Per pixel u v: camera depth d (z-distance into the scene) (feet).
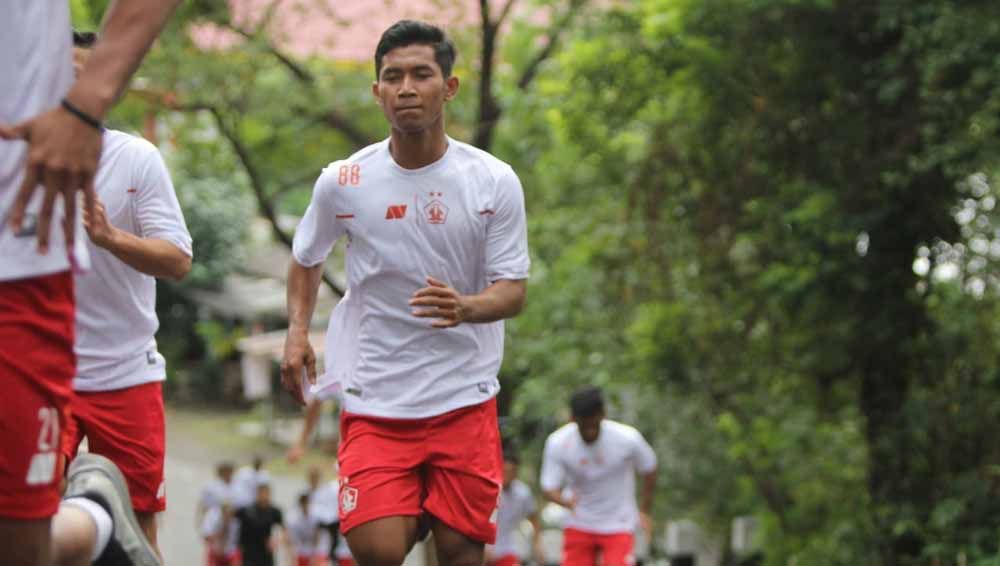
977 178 110.73
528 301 146.92
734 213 122.93
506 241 39.96
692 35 120.67
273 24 129.49
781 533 129.59
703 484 145.28
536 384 146.61
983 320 114.32
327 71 139.74
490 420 41.52
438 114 39.29
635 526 96.32
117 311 39.06
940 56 100.94
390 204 39.75
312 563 150.82
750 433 128.88
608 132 134.21
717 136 124.36
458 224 39.73
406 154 39.60
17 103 20.44
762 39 118.52
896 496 116.67
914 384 118.83
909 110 112.37
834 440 127.24
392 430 40.75
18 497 21.02
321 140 157.99
